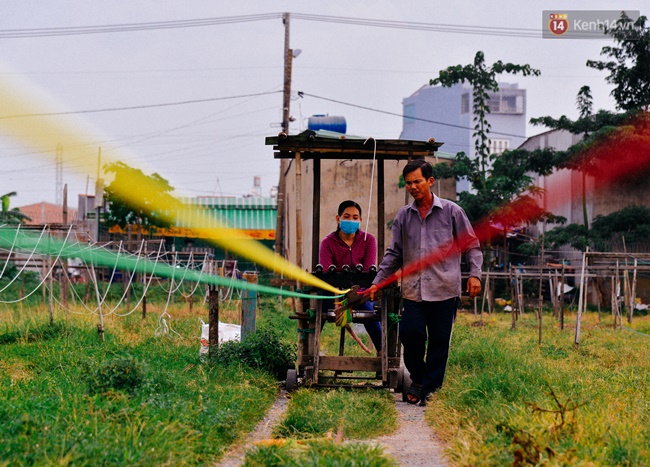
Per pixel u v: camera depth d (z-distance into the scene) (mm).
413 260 8109
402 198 26781
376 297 8242
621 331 18516
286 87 30578
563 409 5785
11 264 26016
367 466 4891
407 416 7438
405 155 8648
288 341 13234
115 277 33094
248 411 7078
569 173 30422
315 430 6398
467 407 6918
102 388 6836
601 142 26344
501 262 31297
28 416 5512
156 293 27547
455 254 8156
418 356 8133
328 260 8852
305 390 8016
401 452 5867
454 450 5484
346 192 26719
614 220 27141
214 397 7164
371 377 8812
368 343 12922
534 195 29797
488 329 18359
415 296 8062
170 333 13680
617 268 19391
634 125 26859
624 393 7836
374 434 6473
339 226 8781
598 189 28719
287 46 30422
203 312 19391
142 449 5012
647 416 6562
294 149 8570
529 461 4910
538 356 12031
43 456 4777
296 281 8414
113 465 4695
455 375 9188
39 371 9383
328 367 8461
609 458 5113
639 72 27594
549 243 27734
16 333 13109
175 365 9242
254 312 10648
